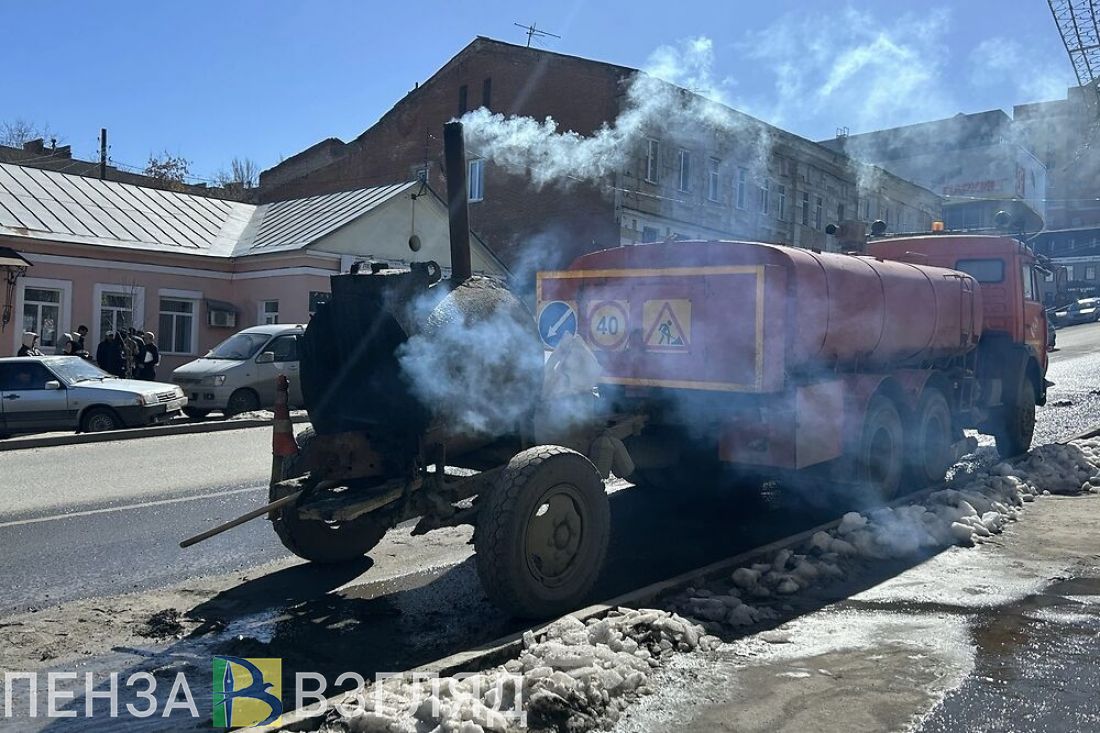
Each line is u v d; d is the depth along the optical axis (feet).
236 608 18.19
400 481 17.06
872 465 25.98
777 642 15.60
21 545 23.65
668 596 17.78
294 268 77.25
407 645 15.94
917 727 12.23
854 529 22.36
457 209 19.67
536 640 14.74
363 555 22.29
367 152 119.55
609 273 24.63
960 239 36.81
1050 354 89.92
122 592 19.47
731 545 23.13
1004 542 22.84
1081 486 29.76
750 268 22.03
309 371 19.24
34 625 17.12
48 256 72.54
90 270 74.79
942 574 19.94
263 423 52.13
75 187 84.69
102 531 25.27
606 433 21.03
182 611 17.99
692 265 23.40
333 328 18.66
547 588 16.70
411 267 18.01
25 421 46.57
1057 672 14.10
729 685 13.70
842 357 24.39
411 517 17.07
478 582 19.84
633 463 22.57
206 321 81.56
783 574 19.02
